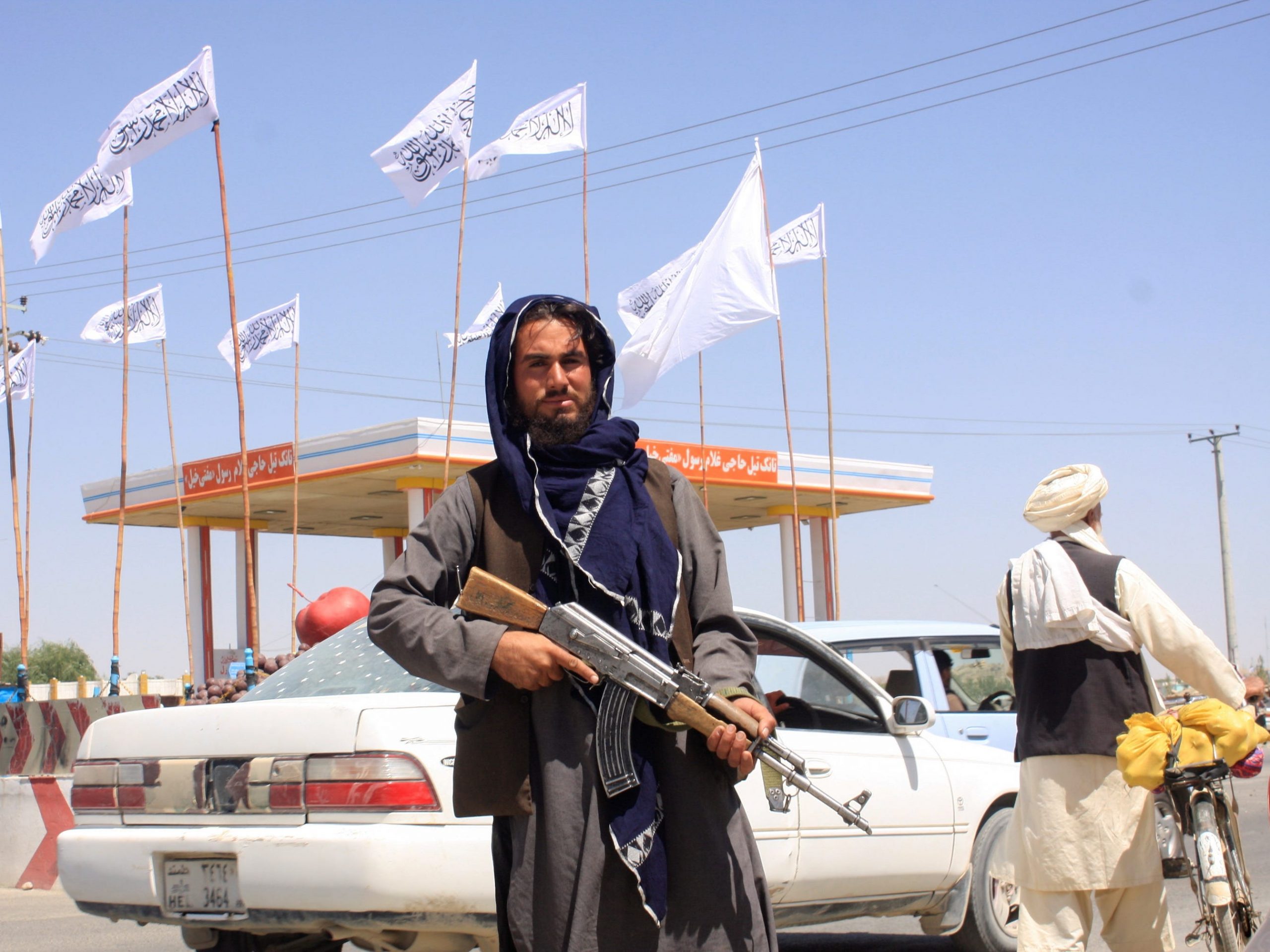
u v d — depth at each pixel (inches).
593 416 111.3
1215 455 1815.9
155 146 585.9
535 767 103.6
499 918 106.3
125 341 629.9
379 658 200.1
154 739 184.2
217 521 1070.4
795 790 200.5
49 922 299.0
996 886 241.1
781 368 682.8
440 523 107.8
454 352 642.2
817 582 1182.9
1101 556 166.7
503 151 623.5
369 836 162.1
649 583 105.8
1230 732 160.9
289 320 765.9
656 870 100.5
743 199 506.0
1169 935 166.1
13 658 2358.5
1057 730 164.9
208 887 173.8
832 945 271.0
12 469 619.8
